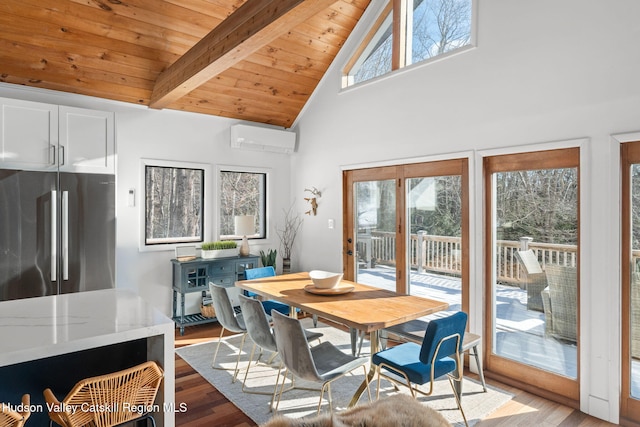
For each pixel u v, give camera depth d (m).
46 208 3.39
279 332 2.43
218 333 4.45
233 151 5.17
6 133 3.29
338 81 4.81
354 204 4.72
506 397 2.99
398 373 2.43
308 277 3.89
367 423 1.38
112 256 3.72
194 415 2.70
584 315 2.79
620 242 2.63
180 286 4.47
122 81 4.10
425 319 3.88
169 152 4.68
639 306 2.60
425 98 3.84
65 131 3.55
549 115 2.96
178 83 3.73
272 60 4.49
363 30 4.54
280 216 5.61
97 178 3.65
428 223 3.89
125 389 1.67
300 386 3.14
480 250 3.40
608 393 2.67
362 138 4.52
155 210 4.64
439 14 3.84
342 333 4.40
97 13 3.40
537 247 3.10
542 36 3.00
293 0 2.38
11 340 1.61
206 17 3.71
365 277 4.58
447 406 2.85
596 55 2.72
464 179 3.54
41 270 3.36
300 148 5.49
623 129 2.60
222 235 5.17
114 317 1.93
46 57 3.59
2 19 3.18
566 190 2.93
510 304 3.29
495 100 3.29
